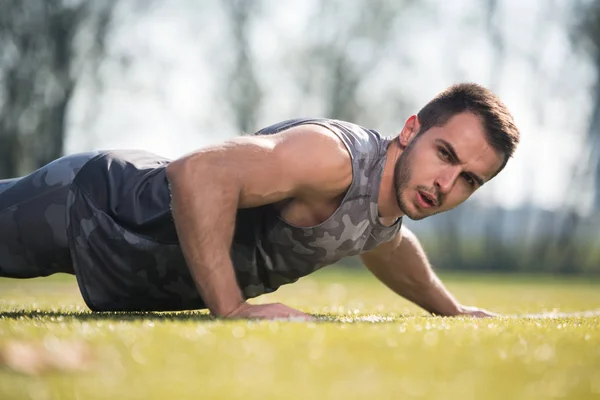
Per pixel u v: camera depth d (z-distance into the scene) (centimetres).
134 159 460
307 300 854
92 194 445
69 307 568
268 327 304
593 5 2709
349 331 301
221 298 373
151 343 258
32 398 181
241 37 2872
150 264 439
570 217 2803
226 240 378
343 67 2931
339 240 419
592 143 2758
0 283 1441
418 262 542
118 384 197
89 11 2616
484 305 846
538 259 2848
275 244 429
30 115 2578
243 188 380
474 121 401
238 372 215
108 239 439
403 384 204
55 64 2588
